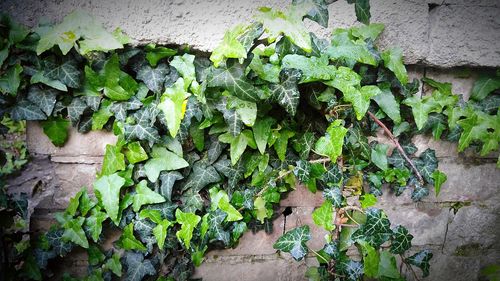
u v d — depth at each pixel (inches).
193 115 17.9
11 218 19.7
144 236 19.7
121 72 17.6
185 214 19.0
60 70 17.2
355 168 19.3
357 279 19.4
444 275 23.4
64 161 19.2
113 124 18.6
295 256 18.7
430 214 22.2
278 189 19.9
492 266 23.3
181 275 20.6
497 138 20.4
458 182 22.0
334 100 17.9
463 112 20.1
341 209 18.7
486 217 22.8
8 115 18.1
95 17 16.6
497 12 19.0
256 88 17.1
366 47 17.9
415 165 20.6
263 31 15.7
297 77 17.0
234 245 20.9
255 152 19.5
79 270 20.3
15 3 16.2
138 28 17.0
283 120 18.9
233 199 19.6
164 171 19.1
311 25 18.1
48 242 19.2
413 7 18.5
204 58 18.3
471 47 19.3
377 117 19.6
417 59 19.2
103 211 19.3
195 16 17.3
